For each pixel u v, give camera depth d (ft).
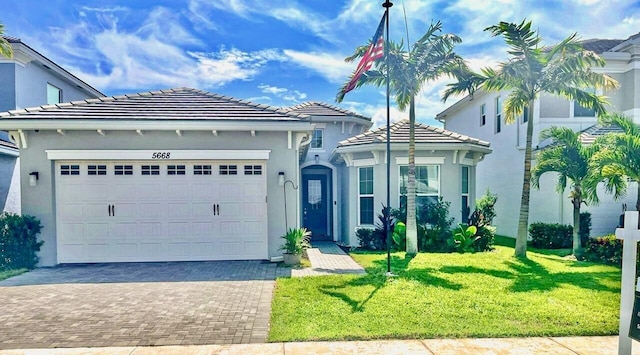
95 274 28.73
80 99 61.26
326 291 23.22
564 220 46.50
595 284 24.80
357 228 46.11
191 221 33.91
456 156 44.34
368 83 36.83
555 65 33.68
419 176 44.70
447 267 30.30
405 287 23.98
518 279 26.13
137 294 23.20
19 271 29.35
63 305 21.04
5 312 19.92
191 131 33.47
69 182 33.04
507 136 57.00
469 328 17.22
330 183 56.80
